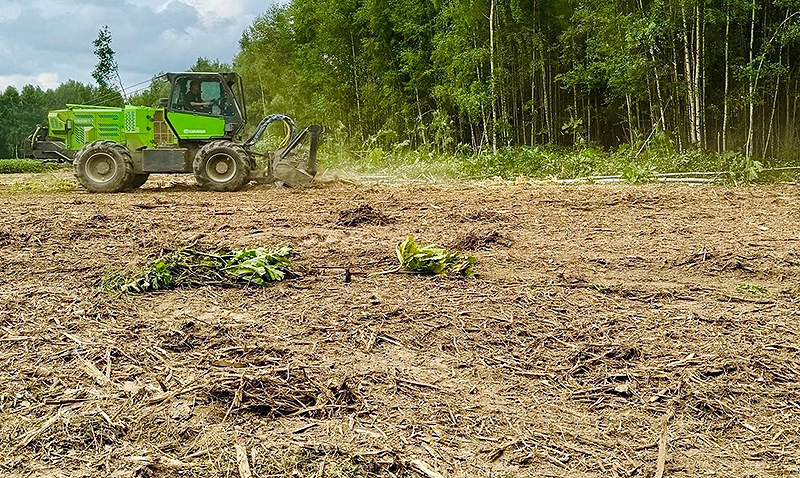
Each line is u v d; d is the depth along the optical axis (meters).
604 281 5.30
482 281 5.26
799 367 3.48
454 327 4.12
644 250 6.54
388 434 2.81
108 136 14.15
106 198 12.45
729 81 18.91
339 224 8.44
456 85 22.39
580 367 3.51
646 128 22.39
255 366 3.53
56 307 4.55
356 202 10.99
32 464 2.59
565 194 11.89
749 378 3.37
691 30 18.22
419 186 14.59
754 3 16.81
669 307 4.54
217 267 5.35
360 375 3.42
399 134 26.45
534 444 2.73
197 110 14.00
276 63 37.78
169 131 14.13
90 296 4.82
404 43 25.70
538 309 4.48
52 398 3.14
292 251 6.30
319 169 17.83
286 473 2.50
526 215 9.18
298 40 33.44
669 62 19.39
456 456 2.64
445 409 3.05
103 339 3.92
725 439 2.79
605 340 3.89
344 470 2.52
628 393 3.21
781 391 3.22
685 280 5.37
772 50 17.05
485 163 18.11
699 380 3.34
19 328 4.12
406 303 4.61
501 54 21.83
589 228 8.00
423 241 7.11
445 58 22.75
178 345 3.83
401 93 26.20
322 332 4.06
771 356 3.63
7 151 70.69
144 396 3.14
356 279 5.33
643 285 5.17
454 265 5.54
